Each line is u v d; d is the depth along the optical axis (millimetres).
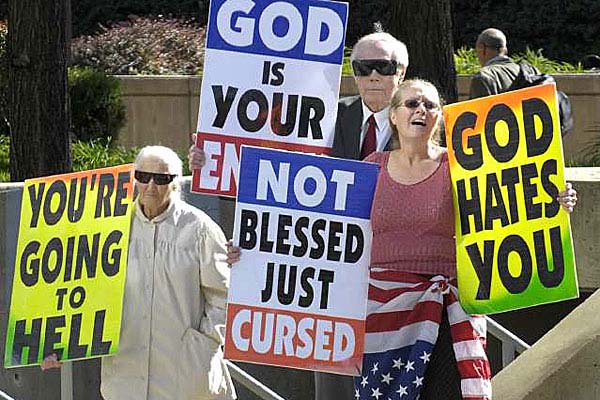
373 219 10305
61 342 11688
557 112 10195
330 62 11141
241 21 11117
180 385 11641
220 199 15211
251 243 10445
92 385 15461
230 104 11133
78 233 11688
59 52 20375
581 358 11078
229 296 10453
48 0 20172
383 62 11031
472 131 10234
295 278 10430
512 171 10234
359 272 10398
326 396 11750
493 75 19688
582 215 14375
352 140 11227
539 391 11133
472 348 10203
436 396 10344
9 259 14734
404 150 10250
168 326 11625
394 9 21234
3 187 14789
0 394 13867
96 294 11641
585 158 24750
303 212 10430
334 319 10406
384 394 10312
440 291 10195
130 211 11602
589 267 14391
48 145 20375
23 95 20266
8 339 11758
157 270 11609
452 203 10227
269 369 16391
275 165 10430
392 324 10266
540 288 10242
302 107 11156
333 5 11117
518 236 10234
